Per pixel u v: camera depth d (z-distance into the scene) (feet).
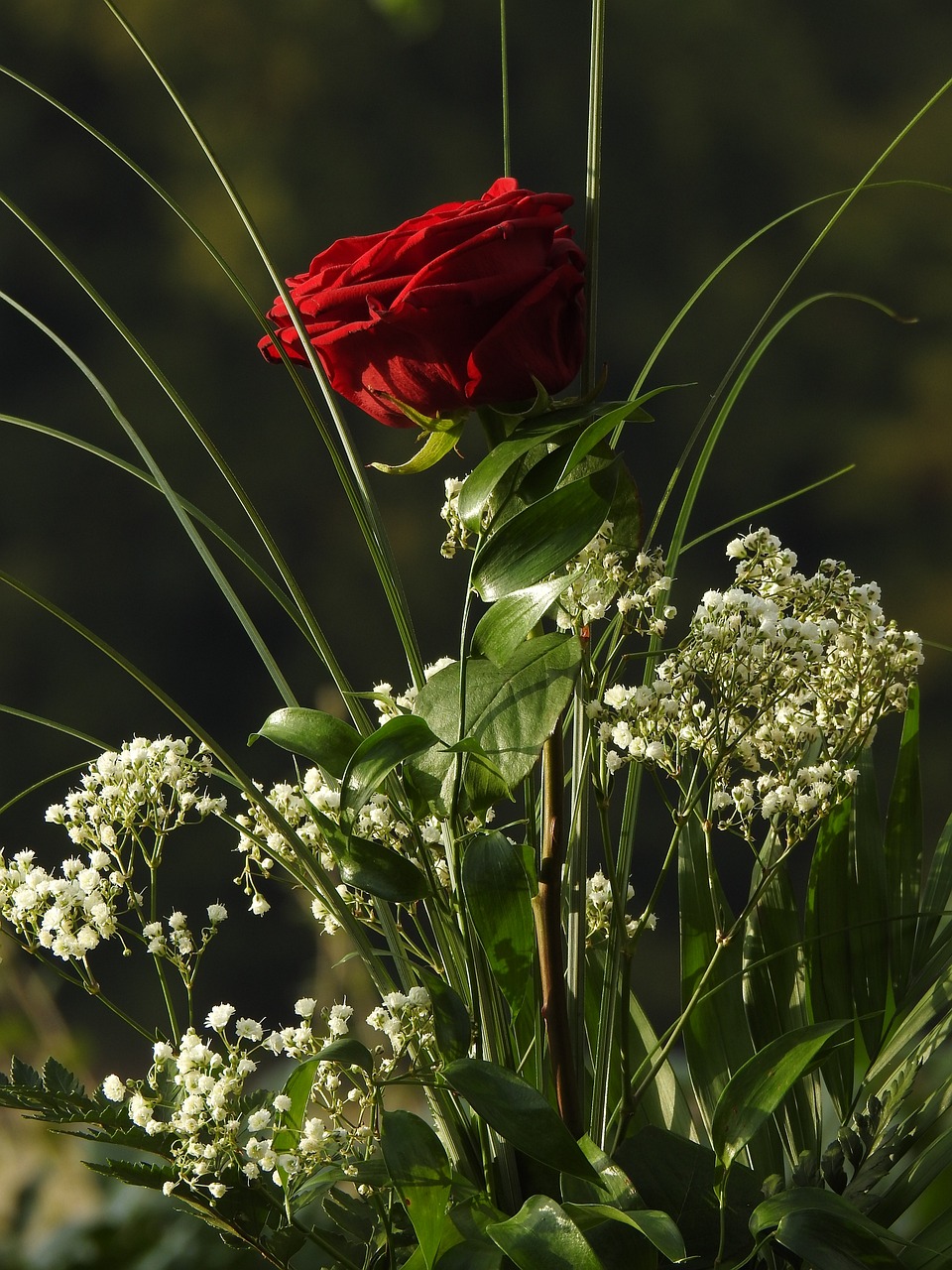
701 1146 4.61
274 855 4.68
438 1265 4.47
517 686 4.56
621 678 4.64
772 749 4.68
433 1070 4.53
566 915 4.74
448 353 4.58
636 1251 4.50
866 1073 4.77
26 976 8.15
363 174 50.03
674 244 50.98
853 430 50.39
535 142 52.08
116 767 4.63
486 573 4.53
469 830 4.63
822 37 53.62
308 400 4.67
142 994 35.12
